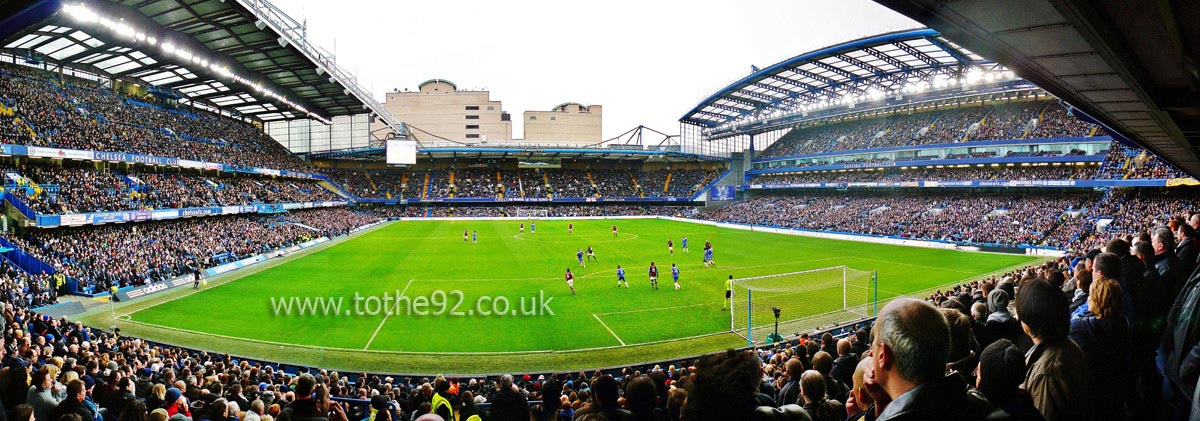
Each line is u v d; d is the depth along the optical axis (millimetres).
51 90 42719
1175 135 15688
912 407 2076
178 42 36844
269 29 36438
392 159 74875
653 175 102375
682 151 94438
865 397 3193
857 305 25281
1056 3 6336
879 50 55438
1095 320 3891
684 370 11281
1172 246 5625
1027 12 7012
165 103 56500
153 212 38688
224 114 67625
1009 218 52562
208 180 52250
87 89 47219
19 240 28578
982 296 10016
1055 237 45781
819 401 4590
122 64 45500
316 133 89438
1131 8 6918
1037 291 3271
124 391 8016
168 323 21953
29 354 11250
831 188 81312
